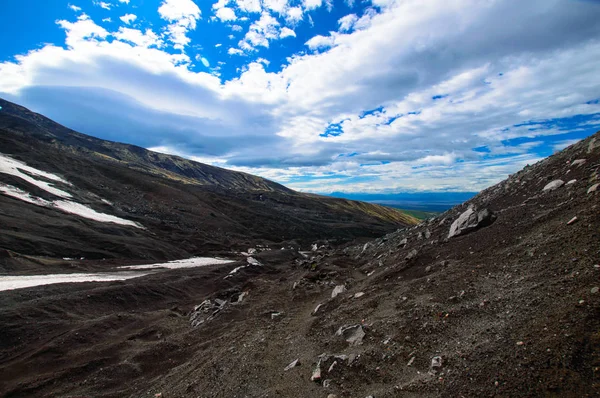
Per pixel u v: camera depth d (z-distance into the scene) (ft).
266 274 187.62
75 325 105.40
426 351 37.73
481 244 64.95
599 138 76.64
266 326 72.54
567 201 58.95
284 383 41.60
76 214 289.74
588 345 26.32
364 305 60.34
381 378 36.11
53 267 180.55
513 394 25.36
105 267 204.13
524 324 32.91
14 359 84.48
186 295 167.12
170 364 75.10
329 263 129.59
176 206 451.12
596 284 32.53
